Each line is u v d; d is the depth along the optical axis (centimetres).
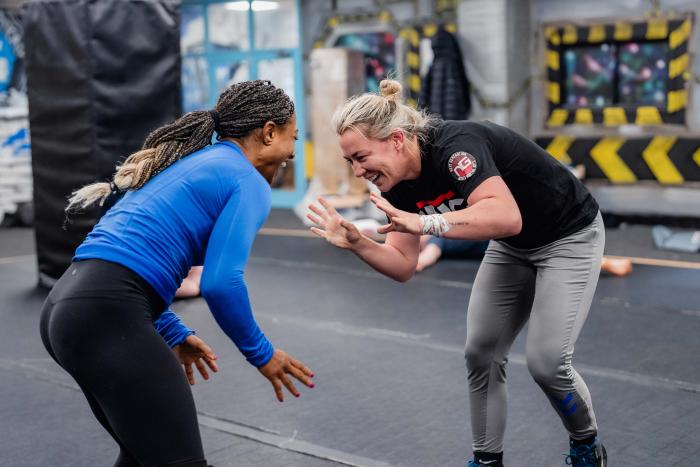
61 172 561
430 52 855
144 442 184
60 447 307
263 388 365
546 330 229
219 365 398
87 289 183
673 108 752
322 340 438
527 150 222
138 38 546
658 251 668
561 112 807
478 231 201
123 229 189
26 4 558
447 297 527
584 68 800
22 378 388
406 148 215
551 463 278
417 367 389
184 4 1005
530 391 349
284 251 705
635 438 298
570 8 789
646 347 410
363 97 216
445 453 290
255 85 206
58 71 550
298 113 949
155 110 557
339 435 310
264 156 209
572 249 231
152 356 185
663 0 744
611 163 787
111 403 184
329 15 913
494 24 784
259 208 194
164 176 195
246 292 188
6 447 307
